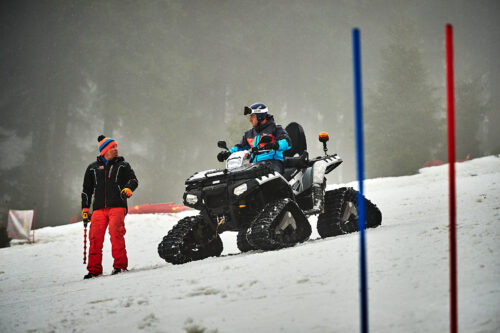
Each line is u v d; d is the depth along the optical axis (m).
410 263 14.31
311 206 27.67
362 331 7.86
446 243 16.39
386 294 11.57
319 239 26.30
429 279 12.33
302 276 14.64
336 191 27.94
